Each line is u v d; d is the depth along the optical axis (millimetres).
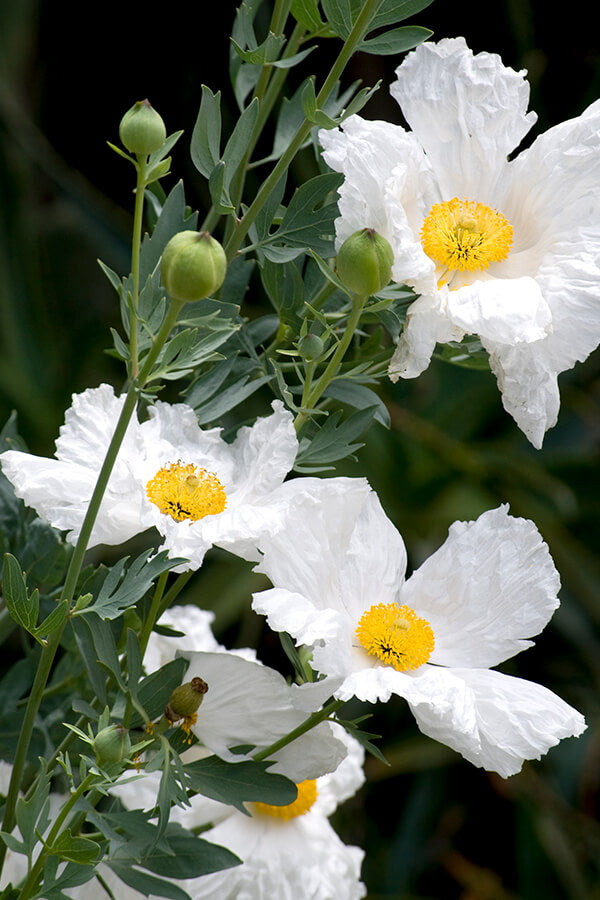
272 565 1248
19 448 1349
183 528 1229
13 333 2191
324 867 1378
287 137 1367
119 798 1336
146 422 1291
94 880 1307
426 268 1241
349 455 1284
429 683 1231
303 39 1349
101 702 1264
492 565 1296
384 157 1265
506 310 1245
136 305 1209
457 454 2209
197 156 1275
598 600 2189
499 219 1306
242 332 1323
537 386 1262
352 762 1417
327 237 1296
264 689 1256
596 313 1265
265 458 1270
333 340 1344
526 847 2158
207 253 1189
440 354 1362
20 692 1355
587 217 1287
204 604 2061
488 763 1242
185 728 1252
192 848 1254
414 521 2236
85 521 1213
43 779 1224
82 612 1217
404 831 2248
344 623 1245
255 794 1251
